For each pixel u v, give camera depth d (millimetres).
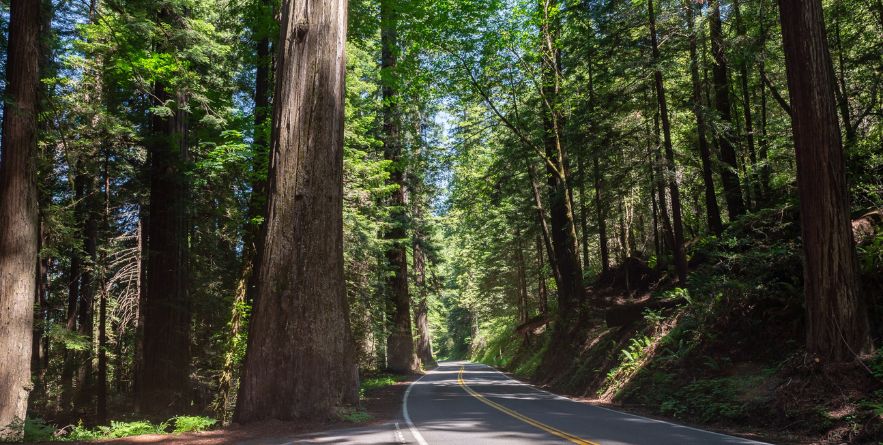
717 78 19859
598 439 8570
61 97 17297
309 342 12000
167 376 16875
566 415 12641
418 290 46312
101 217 21734
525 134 28547
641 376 16062
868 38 18344
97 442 9562
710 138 21922
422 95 27359
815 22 11102
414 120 34188
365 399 18062
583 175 25766
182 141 18391
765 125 21125
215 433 10508
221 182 20734
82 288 22766
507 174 30828
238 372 18375
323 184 12711
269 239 12523
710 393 12453
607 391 17547
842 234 10570
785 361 11578
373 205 26891
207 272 21984
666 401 13570
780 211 15945
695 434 9258
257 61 19141
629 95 21453
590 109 22125
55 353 23938
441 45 25062
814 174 10844
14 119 11734
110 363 26297
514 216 35719
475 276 63875
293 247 12336
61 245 18062
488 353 65375
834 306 10406
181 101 17672
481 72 26625
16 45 11930
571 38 23922
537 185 32875
